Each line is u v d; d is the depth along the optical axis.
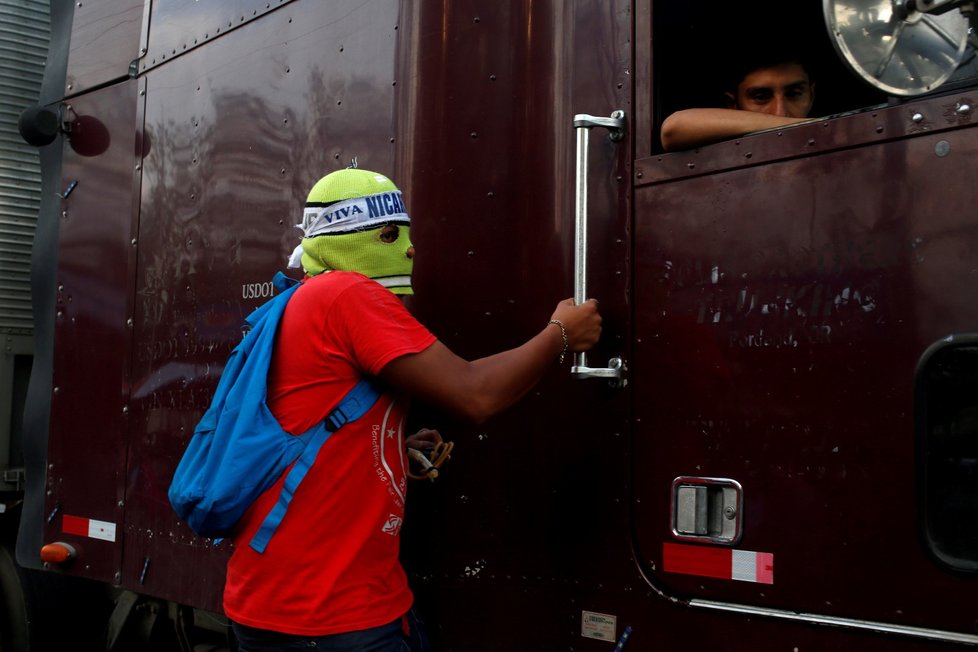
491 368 2.00
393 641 1.99
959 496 1.71
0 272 4.82
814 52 2.80
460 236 2.40
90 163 3.63
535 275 2.37
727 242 2.04
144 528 3.19
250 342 2.06
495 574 2.33
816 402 1.89
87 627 4.32
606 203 2.25
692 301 2.08
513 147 2.42
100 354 3.48
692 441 2.05
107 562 3.35
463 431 2.39
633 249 2.19
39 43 4.99
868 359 1.83
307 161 2.72
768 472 1.94
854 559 1.82
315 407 1.96
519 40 2.44
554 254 2.34
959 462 1.71
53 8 4.08
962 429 1.71
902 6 1.70
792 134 1.96
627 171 2.22
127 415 3.32
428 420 2.43
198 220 3.08
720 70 2.68
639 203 2.19
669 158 2.15
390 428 2.02
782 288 1.95
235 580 1.99
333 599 1.92
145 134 3.38
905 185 1.81
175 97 3.25
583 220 2.14
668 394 2.10
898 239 1.81
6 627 4.24
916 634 1.74
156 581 3.10
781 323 1.95
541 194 2.38
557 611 2.24
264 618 1.94
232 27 3.05
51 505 3.64
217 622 3.47
